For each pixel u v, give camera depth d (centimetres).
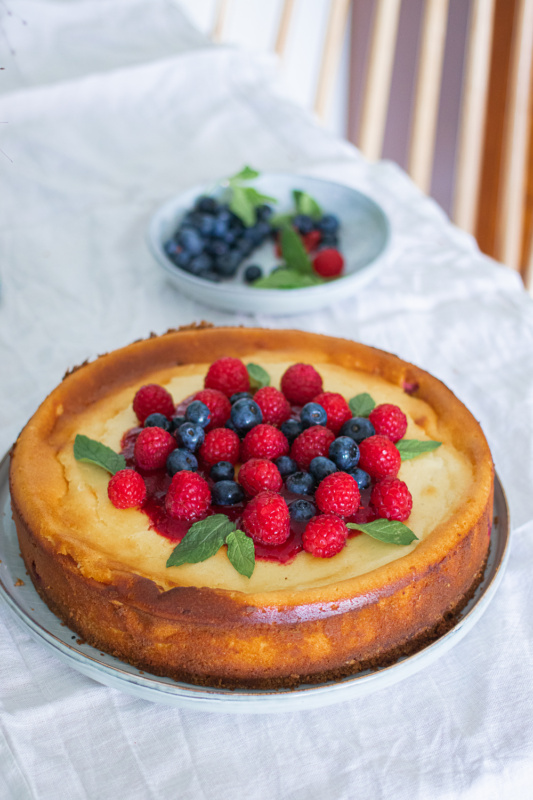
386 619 61
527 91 112
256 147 110
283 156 108
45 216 97
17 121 110
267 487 63
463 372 82
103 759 60
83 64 122
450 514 64
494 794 59
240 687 60
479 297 90
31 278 90
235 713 60
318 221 94
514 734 61
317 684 61
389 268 92
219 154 108
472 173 120
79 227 96
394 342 84
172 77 120
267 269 91
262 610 59
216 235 91
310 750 60
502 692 62
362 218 95
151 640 60
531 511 72
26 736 60
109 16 135
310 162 107
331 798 58
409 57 177
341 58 193
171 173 104
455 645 64
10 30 126
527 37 110
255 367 70
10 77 117
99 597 60
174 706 60
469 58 115
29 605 63
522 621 65
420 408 71
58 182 101
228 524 62
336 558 62
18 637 64
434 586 62
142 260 93
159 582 60
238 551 61
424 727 61
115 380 73
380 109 130
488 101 120
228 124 114
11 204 98
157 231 90
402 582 61
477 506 64
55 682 62
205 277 88
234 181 93
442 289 90
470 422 70
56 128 110
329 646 60
